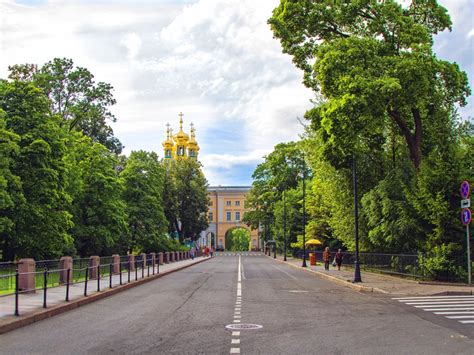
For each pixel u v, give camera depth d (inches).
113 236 1902.1
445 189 1015.6
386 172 1461.6
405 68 1103.6
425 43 1200.8
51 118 1517.0
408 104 1127.0
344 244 1748.3
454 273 1008.9
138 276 1275.8
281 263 2524.6
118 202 1936.5
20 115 1433.3
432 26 1311.5
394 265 1262.3
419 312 617.0
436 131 1182.9
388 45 1224.8
